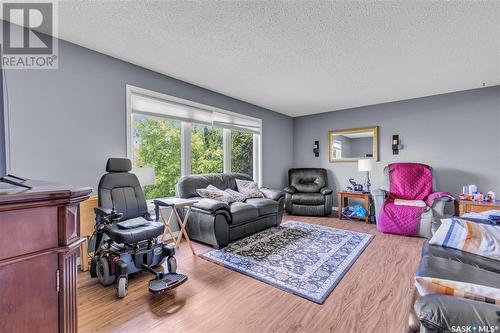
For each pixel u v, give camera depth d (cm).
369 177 484
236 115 441
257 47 249
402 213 343
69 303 80
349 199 508
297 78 338
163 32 223
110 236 204
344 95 418
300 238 327
